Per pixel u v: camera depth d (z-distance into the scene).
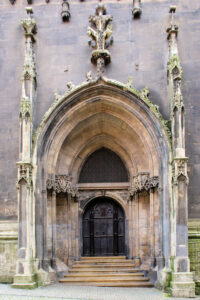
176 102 18.11
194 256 17.95
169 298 15.68
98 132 21.58
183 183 17.44
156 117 18.78
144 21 20.64
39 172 18.50
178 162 17.52
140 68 20.14
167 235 17.78
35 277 17.27
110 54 20.20
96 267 20.02
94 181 22.03
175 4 20.73
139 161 20.75
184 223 17.16
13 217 19.03
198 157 19.23
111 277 19.00
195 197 18.86
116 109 19.97
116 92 19.34
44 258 18.05
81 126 20.67
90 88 19.34
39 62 20.36
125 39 20.47
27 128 18.22
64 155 20.70
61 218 20.12
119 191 21.91
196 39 20.30
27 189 17.64
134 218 20.70
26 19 20.27
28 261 17.05
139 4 20.70
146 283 18.23
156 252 18.67
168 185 18.11
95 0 20.95
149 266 19.05
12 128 19.86
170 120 18.83
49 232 18.86
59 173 20.28
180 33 20.38
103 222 22.03
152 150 19.20
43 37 20.61
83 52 20.41
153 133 18.92
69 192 20.28
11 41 20.75
